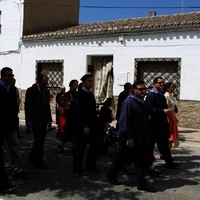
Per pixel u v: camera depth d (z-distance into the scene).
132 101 5.61
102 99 15.51
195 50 12.73
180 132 12.00
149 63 14.04
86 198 5.35
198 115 12.78
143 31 13.84
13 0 18.45
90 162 6.78
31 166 7.16
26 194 5.46
